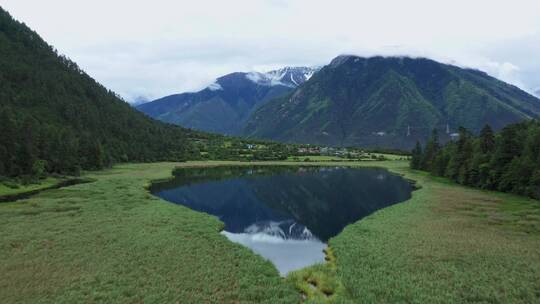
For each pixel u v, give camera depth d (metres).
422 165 176.38
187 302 33.72
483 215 71.00
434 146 177.38
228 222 75.62
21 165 109.56
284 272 44.69
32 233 53.91
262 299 34.97
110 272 39.91
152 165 187.12
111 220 62.66
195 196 106.38
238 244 51.94
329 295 36.81
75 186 102.00
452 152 143.75
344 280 39.06
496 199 90.56
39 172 111.25
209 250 48.09
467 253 47.06
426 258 45.19
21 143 111.81
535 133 112.25
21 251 46.22
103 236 52.72
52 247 47.81
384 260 44.62
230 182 139.38
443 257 45.53
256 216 83.50
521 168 97.94
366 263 43.97
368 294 35.47
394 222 65.56
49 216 64.81
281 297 35.72
